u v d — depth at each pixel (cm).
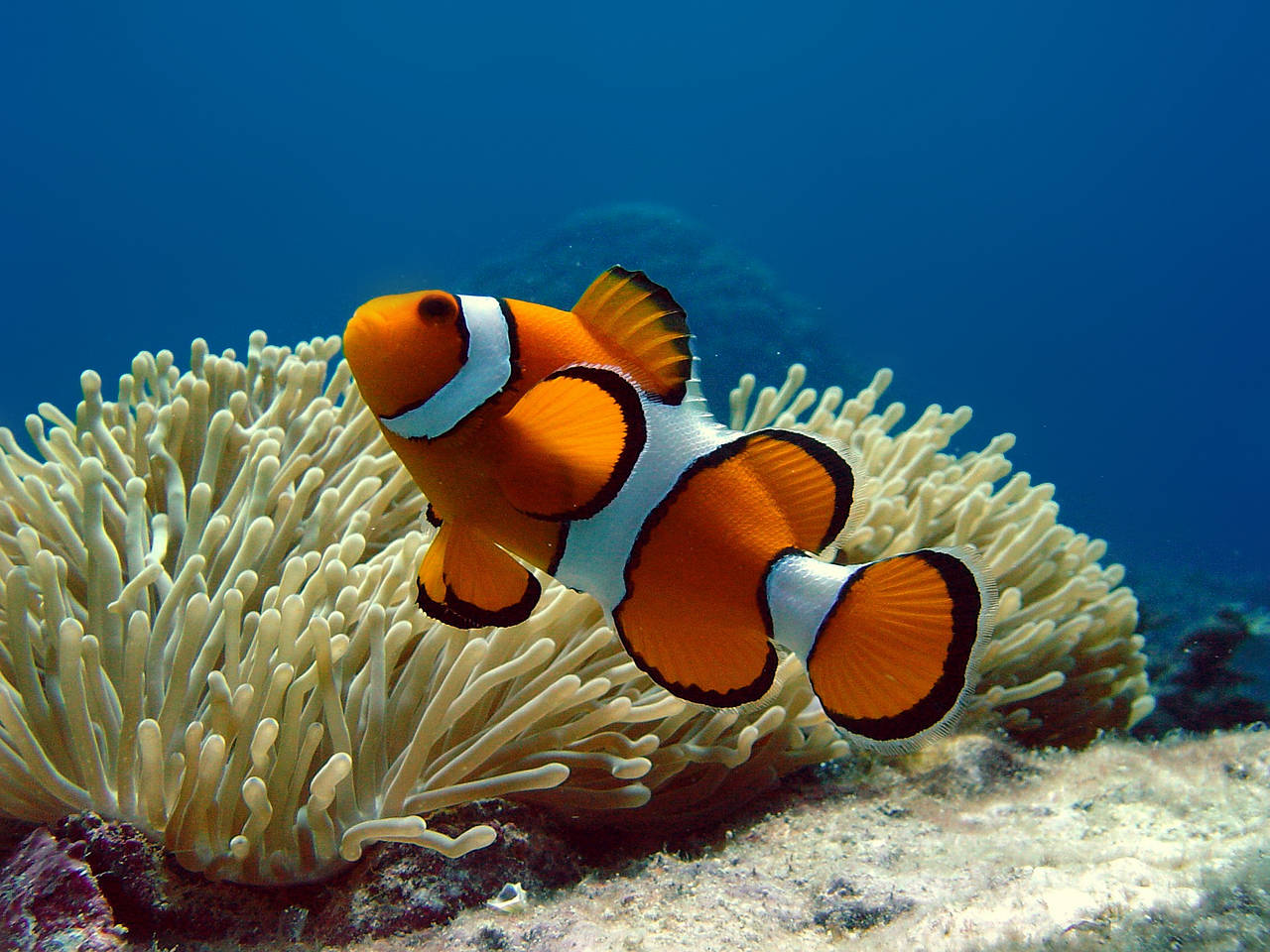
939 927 20
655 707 25
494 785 23
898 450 39
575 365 16
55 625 23
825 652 17
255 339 36
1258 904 18
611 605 17
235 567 25
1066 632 35
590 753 25
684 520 17
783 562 17
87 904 22
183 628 23
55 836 22
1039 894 20
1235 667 52
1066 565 38
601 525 17
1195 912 18
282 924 23
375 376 17
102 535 25
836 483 17
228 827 22
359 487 29
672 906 23
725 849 27
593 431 16
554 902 24
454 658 24
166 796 22
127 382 33
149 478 30
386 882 23
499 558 18
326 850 22
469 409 17
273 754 23
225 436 30
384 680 24
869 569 16
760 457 17
